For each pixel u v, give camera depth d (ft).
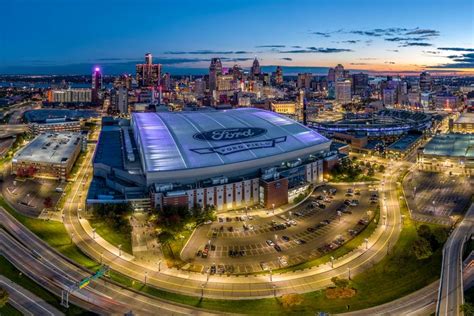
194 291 517.96
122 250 627.46
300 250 629.92
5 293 468.75
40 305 481.87
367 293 508.53
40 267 568.41
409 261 577.84
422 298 489.67
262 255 614.75
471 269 542.98
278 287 527.81
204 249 630.74
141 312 471.21
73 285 509.76
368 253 614.75
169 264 585.63
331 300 494.18
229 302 493.77
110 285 526.98
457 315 448.65
